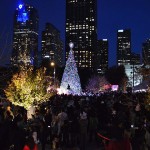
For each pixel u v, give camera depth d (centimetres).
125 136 964
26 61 3966
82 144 1525
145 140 1062
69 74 5734
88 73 11594
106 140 1020
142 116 1410
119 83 11356
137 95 2723
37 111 1507
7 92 2166
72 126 1564
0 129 960
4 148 953
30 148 987
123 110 1583
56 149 1420
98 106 1877
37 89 2198
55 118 1491
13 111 1471
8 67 3744
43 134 1412
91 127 1764
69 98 2680
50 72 7119
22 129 1013
